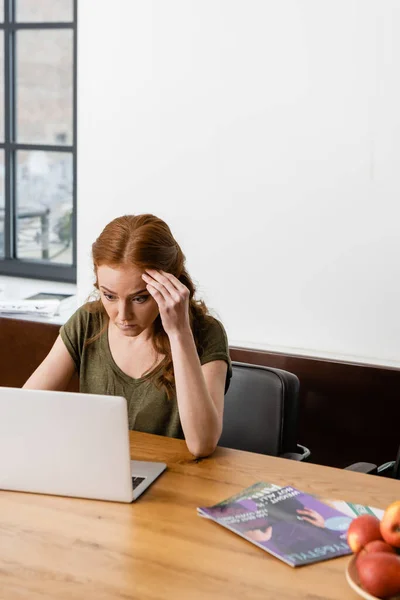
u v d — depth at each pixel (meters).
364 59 2.80
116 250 1.89
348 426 2.89
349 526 1.45
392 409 2.81
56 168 3.74
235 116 3.01
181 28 3.03
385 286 2.90
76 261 3.73
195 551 1.47
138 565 1.42
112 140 3.22
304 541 1.49
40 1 3.65
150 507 1.64
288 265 3.03
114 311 1.96
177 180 3.14
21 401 1.66
